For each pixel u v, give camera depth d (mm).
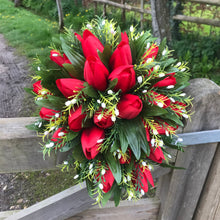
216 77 3096
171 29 3635
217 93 766
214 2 3492
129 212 1131
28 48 4559
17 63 4070
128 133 563
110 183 622
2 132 748
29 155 789
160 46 679
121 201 1120
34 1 7883
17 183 2205
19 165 810
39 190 2121
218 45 3447
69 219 1066
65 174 2254
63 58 635
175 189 1037
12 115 2820
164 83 603
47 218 962
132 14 5098
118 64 555
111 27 647
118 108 544
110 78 534
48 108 571
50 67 644
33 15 7297
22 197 2070
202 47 3484
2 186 2188
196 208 1182
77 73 580
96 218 1102
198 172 1003
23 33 5309
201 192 1108
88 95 525
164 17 2910
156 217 1194
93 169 616
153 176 965
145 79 581
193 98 718
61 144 628
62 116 583
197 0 3586
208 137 844
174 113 628
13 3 8664
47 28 5398
